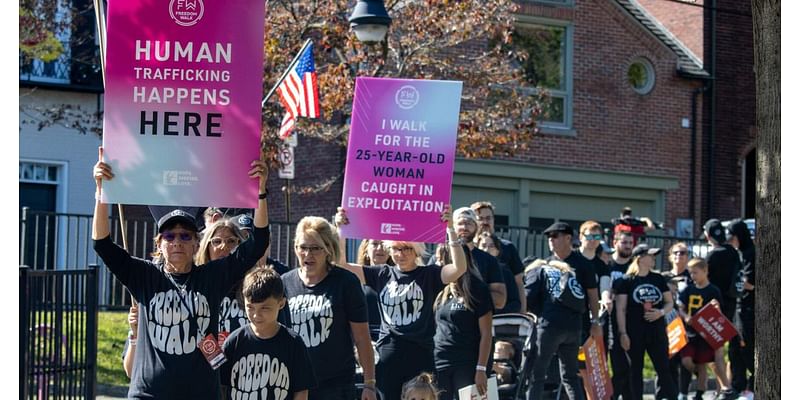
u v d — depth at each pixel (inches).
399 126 366.9
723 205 1139.3
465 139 837.2
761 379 314.3
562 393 532.1
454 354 395.9
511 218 1023.6
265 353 285.3
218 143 275.3
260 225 277.6
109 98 273.4
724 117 1143.6
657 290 569.9
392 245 377.1
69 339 414.9
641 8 1178.6
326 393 332.5
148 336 274.7
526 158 1028.5
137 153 273.7
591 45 1071.6
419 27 808.9
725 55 1149.1
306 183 1013.2
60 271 406.9
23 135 1047.6
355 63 804.0
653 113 1099.3
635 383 572.4
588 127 1065.5
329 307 333.1
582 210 1066.7
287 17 815.1
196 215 344.8
